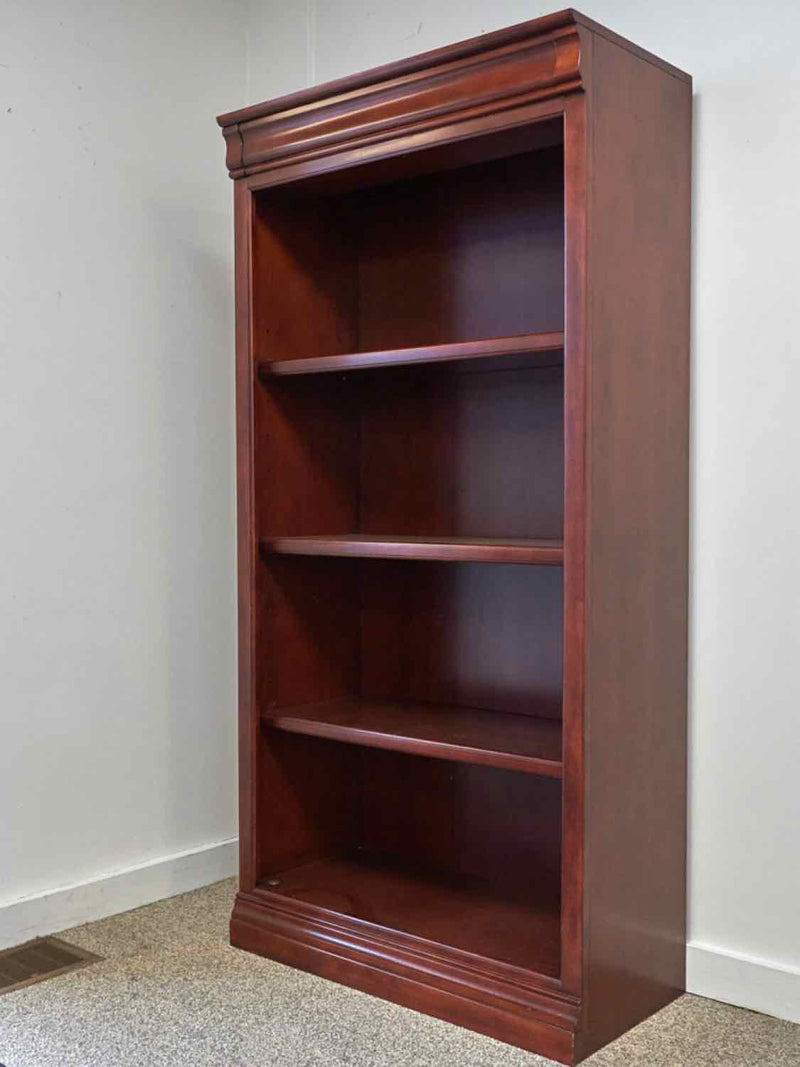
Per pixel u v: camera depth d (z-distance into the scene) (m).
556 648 2.44
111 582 2.71
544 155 2.40
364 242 2.72
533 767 2.04
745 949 2.23
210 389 2.95
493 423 2.53
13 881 2.51
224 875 2.98
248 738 2.50
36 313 2.54
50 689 2.58
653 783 2.17
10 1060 1.96
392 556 2.25
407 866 2.65
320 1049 2.01
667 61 2.28
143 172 2.77
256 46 3.03
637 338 2.08
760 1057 1.99
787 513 2.16
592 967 1.99
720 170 2.21
